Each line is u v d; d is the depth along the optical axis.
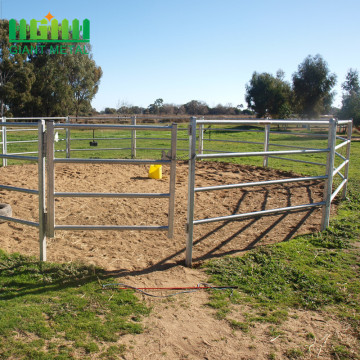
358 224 5.30
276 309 3.04
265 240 4.69
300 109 41.84
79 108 47.31
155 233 4.91
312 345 2.58
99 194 3.79
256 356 2.46
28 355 2.37
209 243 4.58
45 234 3.84
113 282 3.43
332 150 4.91
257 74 42.81
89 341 2.54
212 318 2.90
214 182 8.65
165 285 3.42
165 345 2.54
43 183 3.72
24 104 40.66
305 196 7.25
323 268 3.81
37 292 3.20
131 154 13.52
